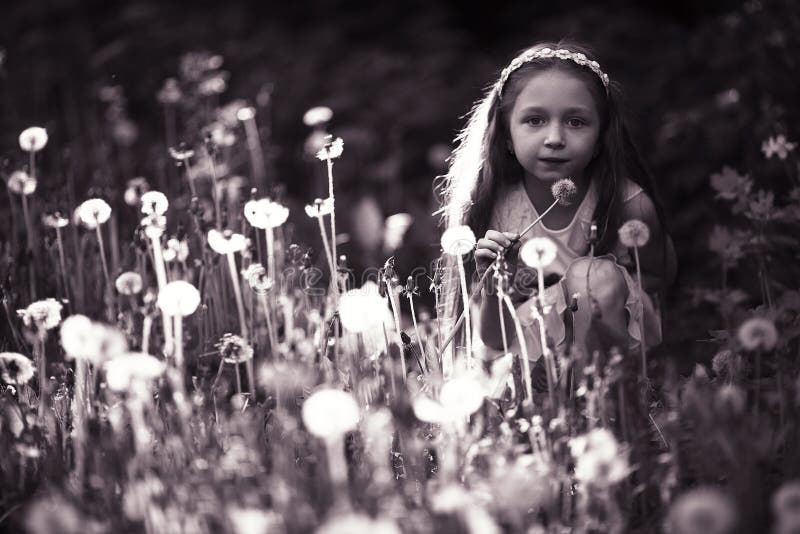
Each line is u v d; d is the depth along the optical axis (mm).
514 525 1688
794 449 1951
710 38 5238
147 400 1854
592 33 6688
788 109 3871
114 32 7086
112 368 1805
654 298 2848
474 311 2553
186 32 7055
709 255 4238
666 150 4738
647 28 6719
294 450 1983
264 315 2711
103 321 2836
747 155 4270
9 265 2910
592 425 1877
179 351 2020
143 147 5461
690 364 3262
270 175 4398
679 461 1956
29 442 1937
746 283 3357
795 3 3990
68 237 3197
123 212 3543
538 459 1812
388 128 6539
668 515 1782
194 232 3047
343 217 5496
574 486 1992
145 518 1690
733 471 1819
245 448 1835
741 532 1716
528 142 2566
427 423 2152
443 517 1606
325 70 7332
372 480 1789
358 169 6227
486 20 8797
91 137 5344
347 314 2074
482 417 1968
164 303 2006
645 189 2879
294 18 8578
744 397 1970
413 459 1942
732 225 4211
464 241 2205
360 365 2234
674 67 5562
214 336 2697
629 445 1942
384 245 4668
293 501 1624
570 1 8320
